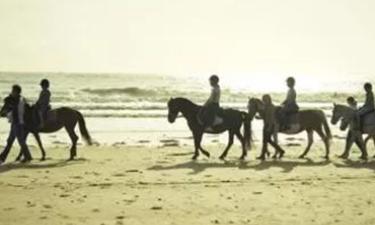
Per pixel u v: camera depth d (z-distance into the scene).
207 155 19.55
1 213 10.99
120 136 27.23
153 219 10.67
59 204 11.92
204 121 19.27
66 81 111.44
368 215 11.20
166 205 11.94
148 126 32.16
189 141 25.97
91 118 35.50
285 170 17.11
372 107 19.75
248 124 19.61
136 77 147.00
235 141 26.08
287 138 27.70
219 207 11.80
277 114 19.67
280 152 19.88
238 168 17.47
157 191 13.51
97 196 12.84
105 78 135.62
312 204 12.22
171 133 29.28
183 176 15.77
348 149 20.11
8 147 18.34
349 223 10.53
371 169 17.52
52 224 10.16
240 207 11.83
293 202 12.41
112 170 16.77
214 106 19.31
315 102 61.69
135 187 14.02
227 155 20.88
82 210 11.37
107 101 54.56
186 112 19.45
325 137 20.05
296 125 19.72
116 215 10.96
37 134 18.88
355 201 12.58
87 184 14.34
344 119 19.98
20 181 14.67
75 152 19.14
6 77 115.44
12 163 18.17
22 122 18.31
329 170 17.20
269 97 19.72
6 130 28.50
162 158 19.70
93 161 18.73
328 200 12.66
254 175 16.09
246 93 79.19
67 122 19.05
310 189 14.00
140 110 43.47
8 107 18.27
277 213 11.31
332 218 10.91
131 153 21.03
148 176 15.69
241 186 14.31
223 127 19.45
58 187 13.89
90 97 59.31
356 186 14.49
